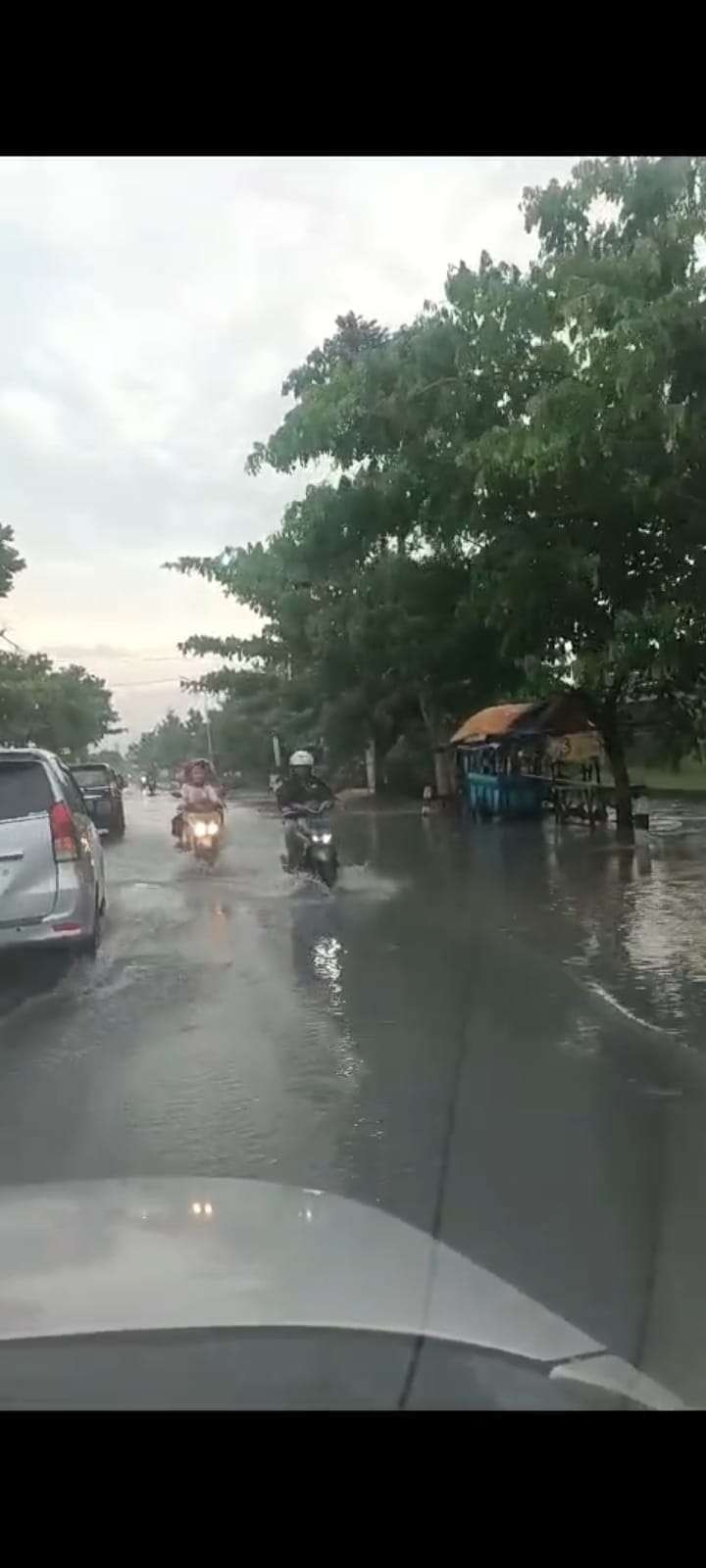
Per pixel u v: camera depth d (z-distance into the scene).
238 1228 3.36
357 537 17.86
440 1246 3.37
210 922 14.34
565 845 22.14
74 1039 8.78
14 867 10.48
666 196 11.21
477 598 14.57
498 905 15.00
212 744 86.88
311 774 18.25
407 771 44.97
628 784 21.31
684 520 10.37
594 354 9.24
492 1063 7.97
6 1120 6.80
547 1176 5.81
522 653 15.93
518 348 12.95
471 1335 2.75
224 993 10.31
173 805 51.34
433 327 13.84
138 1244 3.20
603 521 11.30
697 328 8.98
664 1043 8.41
